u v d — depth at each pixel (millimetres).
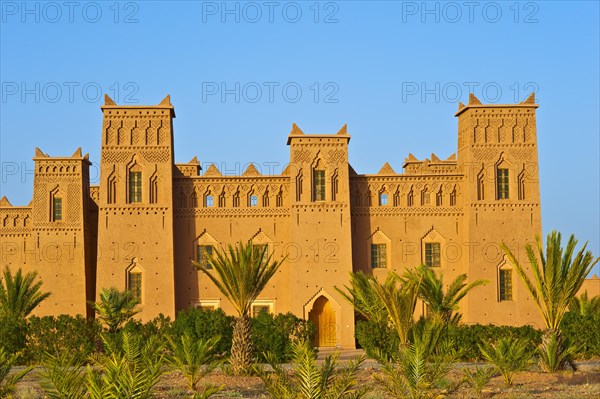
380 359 26000
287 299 49375
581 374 31188
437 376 25062
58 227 50125
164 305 48375
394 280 37531
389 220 50344
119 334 36969
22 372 21859
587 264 33062
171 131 50594
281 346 38750
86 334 39719
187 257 49781
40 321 39844
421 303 49281
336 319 48406
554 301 33062
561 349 32969
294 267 48812
